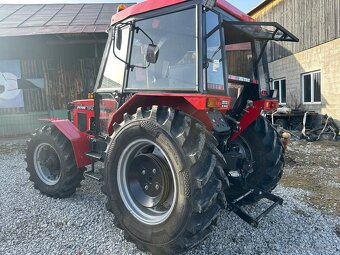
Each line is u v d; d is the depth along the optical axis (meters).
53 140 3.51
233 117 3.21
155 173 2.40
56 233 2.73
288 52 11.25
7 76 9.04
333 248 2.48
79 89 9.23
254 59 3.17
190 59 2.35
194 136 2.15
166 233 2.20
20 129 9.20
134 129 2.39
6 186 4.22
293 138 8.38
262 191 2.91
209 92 2.33
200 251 2.42
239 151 3.08
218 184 2.13
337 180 4.48
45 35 8.04
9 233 2.75
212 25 2.42
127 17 2.88
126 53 2.88
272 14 12.30
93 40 8.75
